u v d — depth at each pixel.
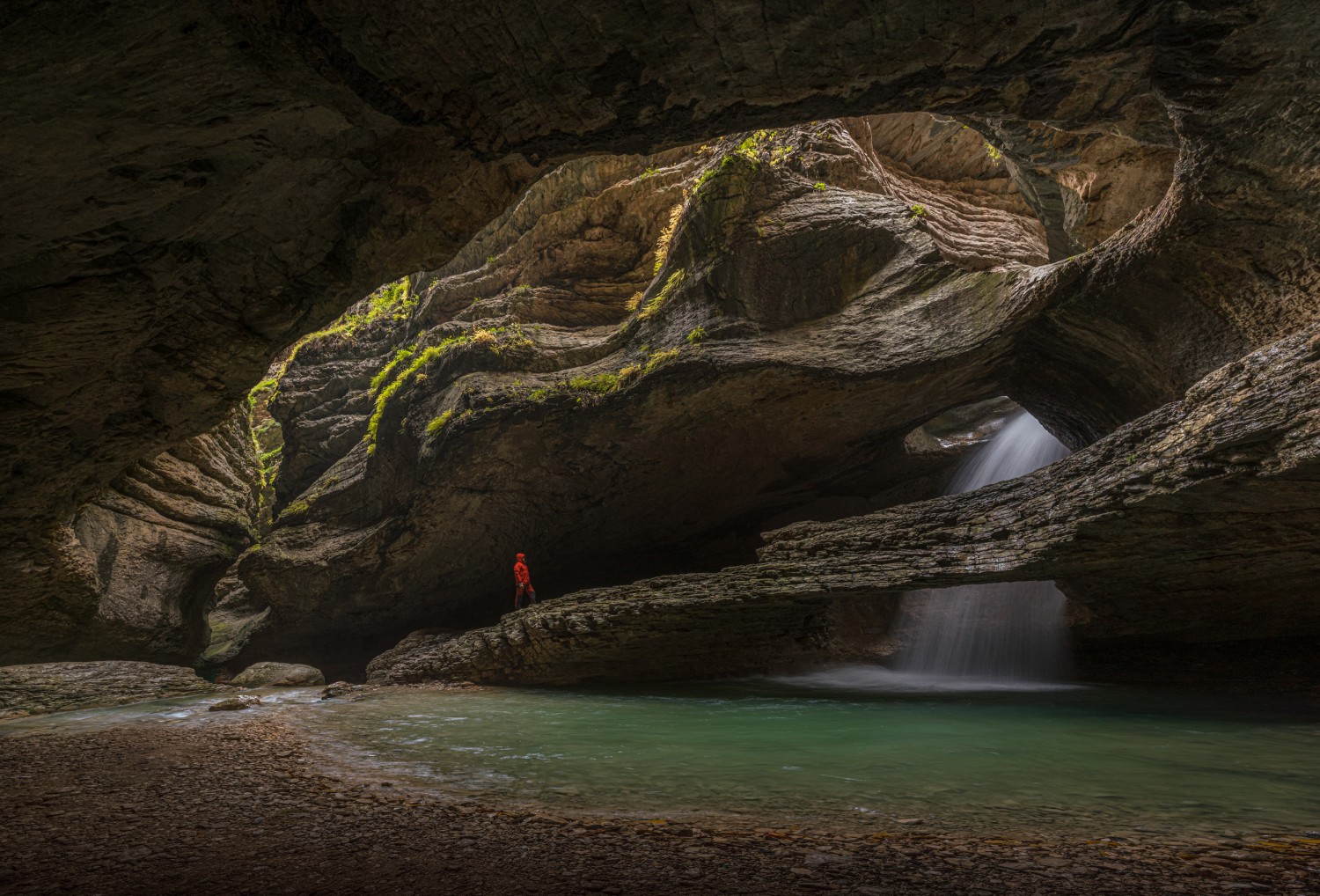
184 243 7.83
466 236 8.45
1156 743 6.82
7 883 3.21
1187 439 7.86
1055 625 14.67
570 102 6.47
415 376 19.86
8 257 7.06
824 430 17.30
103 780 5.54
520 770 5.75
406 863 3.34
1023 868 3.11
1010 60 6.47
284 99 6.08
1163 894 2.78
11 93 5.21
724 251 15.84
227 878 3.20
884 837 3.61
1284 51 6.78
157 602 18.38
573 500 19.08
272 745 7.10
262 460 29.66
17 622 15.00
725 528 22.09
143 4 4.82
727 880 3.01
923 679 14.96
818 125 16.59
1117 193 12.52
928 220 15.95
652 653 14.34
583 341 18.58
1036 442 20.17
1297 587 9.66
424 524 18.91
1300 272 9.88
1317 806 4.29
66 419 10.12
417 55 5.76
